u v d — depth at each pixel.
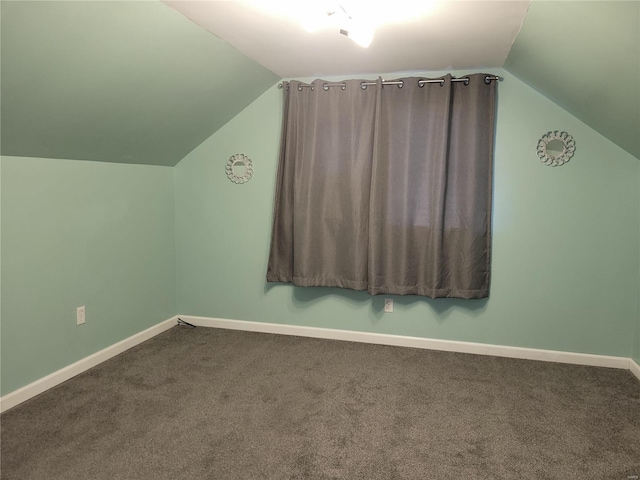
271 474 1.91
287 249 3.49
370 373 2.92
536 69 2.64
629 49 1.76
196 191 3.74
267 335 3.63
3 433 2.17
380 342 3.46
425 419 2.36
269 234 3.62
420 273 3.24
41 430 2.20
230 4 2.00
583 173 3.01
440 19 2.16
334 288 3.52
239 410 2.43
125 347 3.26
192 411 2.41
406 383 2.78
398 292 3.25
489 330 3.26
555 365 3.09
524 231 3.13
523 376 2.90
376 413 2.42
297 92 3.34
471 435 2.21
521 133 3.07
